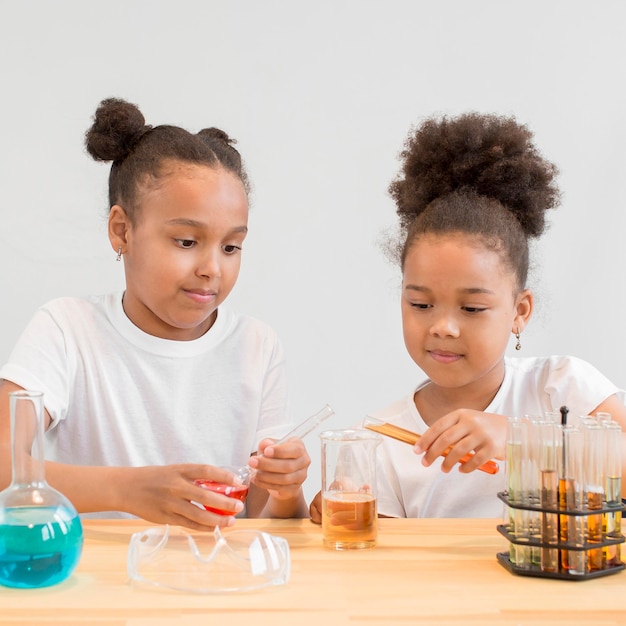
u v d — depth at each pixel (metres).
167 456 1.61
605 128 2.51
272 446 1.19
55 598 0.89
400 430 1.18
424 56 2.50
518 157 1.56
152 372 1.59
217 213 1.44
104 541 1.10
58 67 2.43
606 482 1.01
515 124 1.62
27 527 0.91
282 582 0.94
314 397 2.54
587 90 2.51
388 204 2.52
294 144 2.50
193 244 1.45
